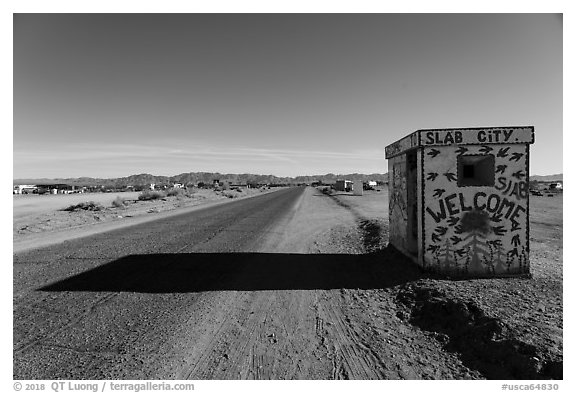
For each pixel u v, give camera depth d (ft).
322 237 44.34
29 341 16.16
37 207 98.37
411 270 25.09
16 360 14.49
